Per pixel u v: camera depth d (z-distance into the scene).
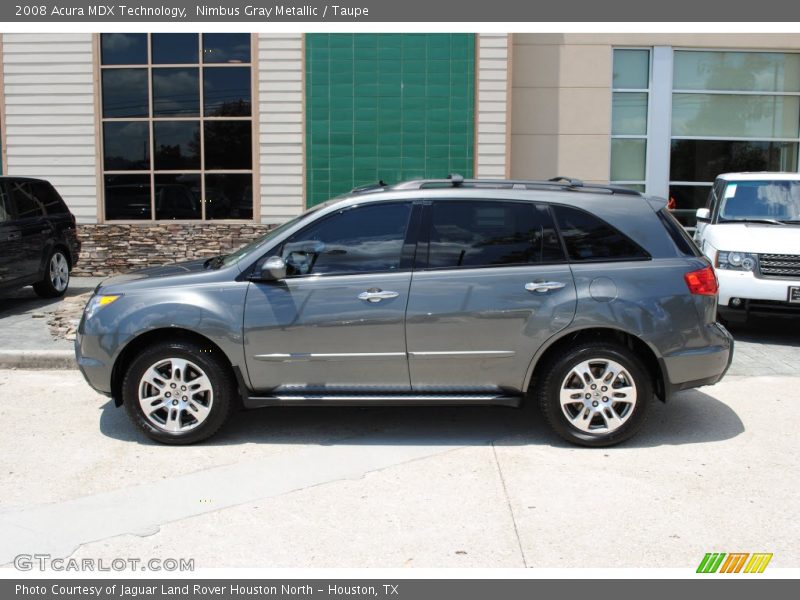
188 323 5.41
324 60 12.59
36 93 12.93
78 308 9.76
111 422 6.13
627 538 4.13
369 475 5.02
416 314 5.39
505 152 12.58
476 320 5.39
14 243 9.97
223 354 5.55
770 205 9.66
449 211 5.54
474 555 3.96
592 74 13.73
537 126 13.79
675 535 4.17
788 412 6.38
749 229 9.11
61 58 12.87
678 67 14.02
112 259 13.11
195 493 4.74
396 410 6.43
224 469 5.13
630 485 4.84
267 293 5.45
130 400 5.53
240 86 12.83
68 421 6.15
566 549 4.02
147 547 4.07
